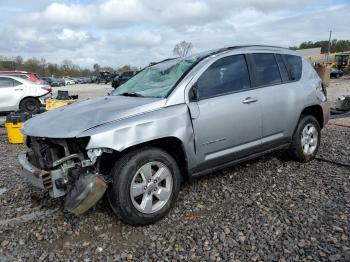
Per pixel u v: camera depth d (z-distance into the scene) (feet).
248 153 14.75
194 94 13.02
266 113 15.02
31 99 45.19
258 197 13.84
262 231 11.17
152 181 11.86
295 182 15.23
